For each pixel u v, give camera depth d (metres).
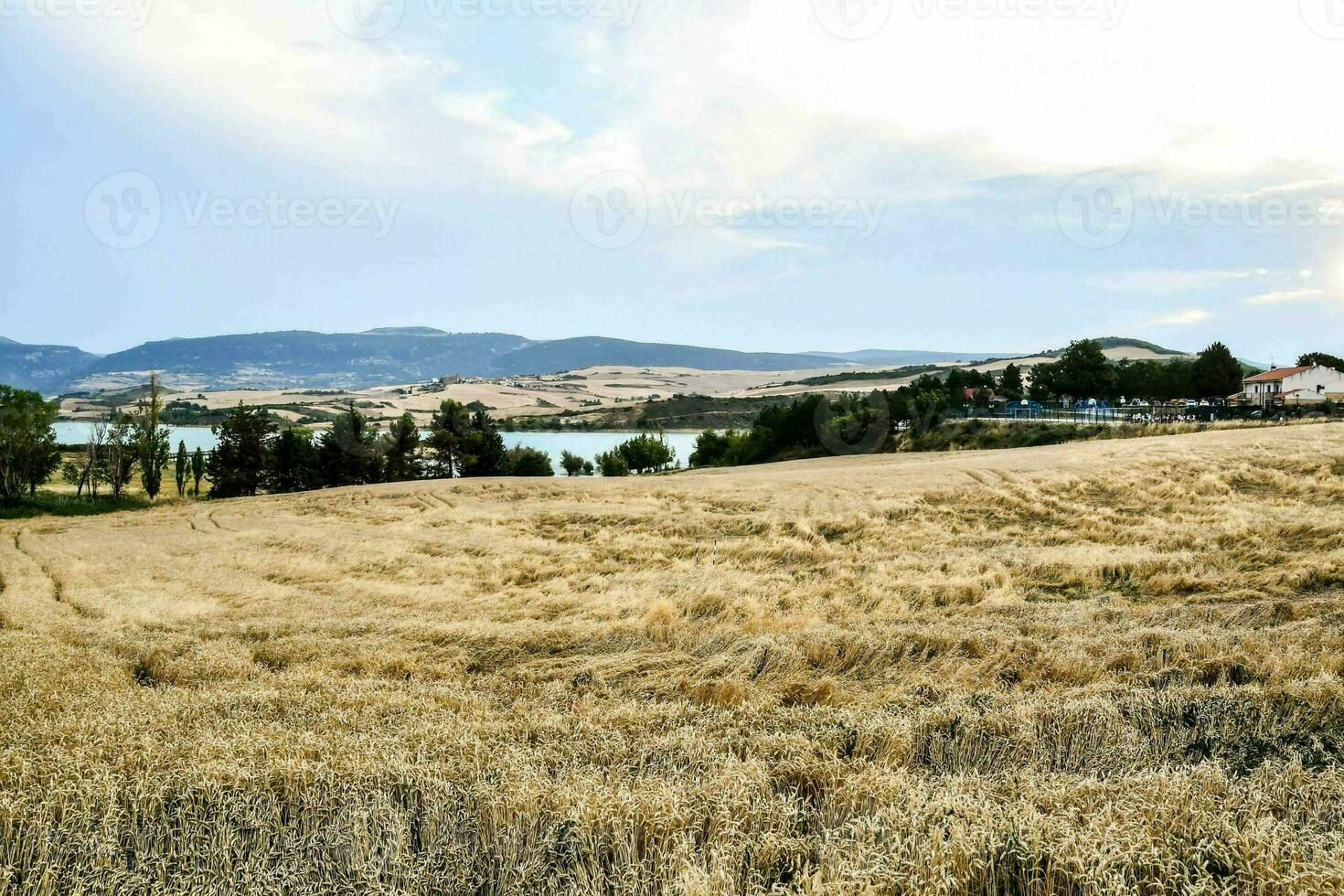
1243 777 6.38
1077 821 5.46
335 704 9.41
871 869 4.79
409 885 5.20
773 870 5.25
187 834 5.75
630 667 11.35
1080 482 29.73
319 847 5.69
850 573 19.94
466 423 89.25
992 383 88.88
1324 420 47.38
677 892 4.86
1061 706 7.92
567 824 5.67
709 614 16.91
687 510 32.22
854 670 11.05
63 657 12.38
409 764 6.56
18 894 5.16
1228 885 4.79
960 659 11.01
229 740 7.38
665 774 6.60
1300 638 10.80
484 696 10.04
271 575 24.56
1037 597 16.70
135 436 79.94
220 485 78.62
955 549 22.09
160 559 28.95
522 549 27.06
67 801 5.98
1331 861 4.78
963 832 5.10
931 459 48.91
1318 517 21.44
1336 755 6.98
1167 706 8.01
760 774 6.27
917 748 7.31
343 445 81.19
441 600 19.55
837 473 40.00
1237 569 17.22
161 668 12.01
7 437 68.38
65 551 31.97
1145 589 16.55
